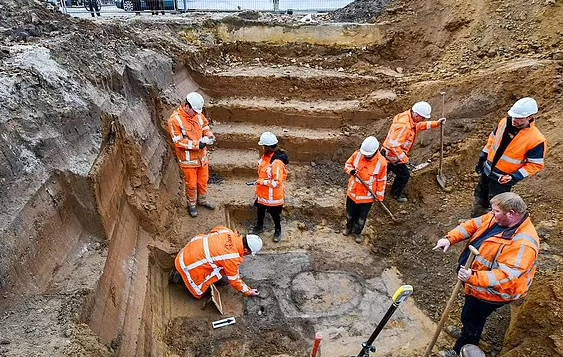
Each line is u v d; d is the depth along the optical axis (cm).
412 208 728
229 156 834
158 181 639
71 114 494
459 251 617
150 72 748
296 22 1111
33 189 409
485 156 610
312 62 1059
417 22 1053
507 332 485
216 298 552
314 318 548
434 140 800
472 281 384
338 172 846
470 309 430
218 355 492
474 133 782
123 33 845
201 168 667
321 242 690
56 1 1276
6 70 491
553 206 618
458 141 784
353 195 652
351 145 879
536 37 888
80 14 1309
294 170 853
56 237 420
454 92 834
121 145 568
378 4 1166
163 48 884
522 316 462
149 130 675
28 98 470
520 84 772
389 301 580
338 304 572
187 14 1300
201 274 526
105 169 496
